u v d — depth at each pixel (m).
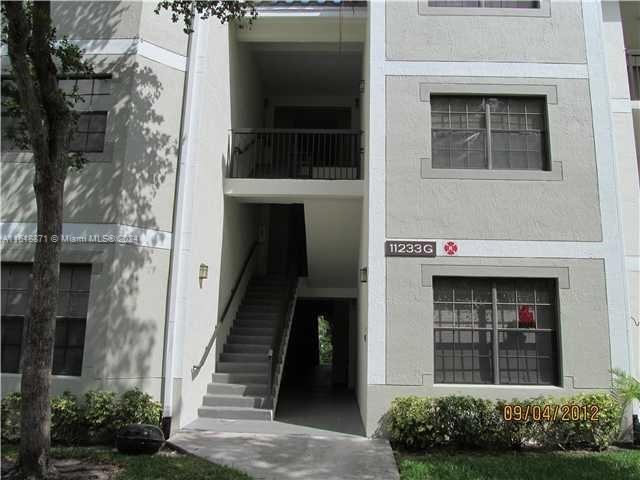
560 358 8.64
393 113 9.38
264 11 11.38
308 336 21.16
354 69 14.25
